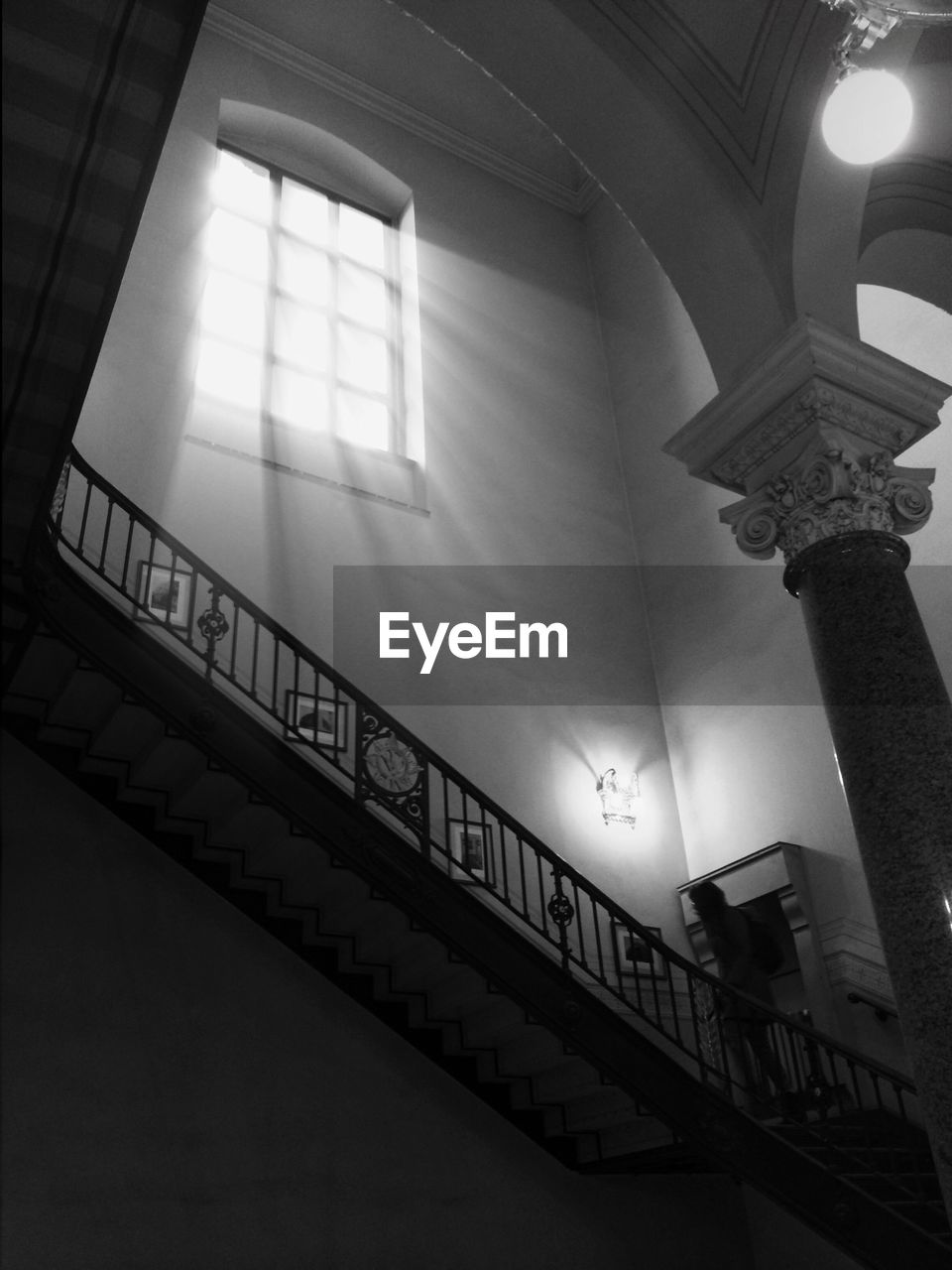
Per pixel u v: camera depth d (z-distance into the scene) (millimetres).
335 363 11664
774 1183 6543
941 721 5035
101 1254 6578
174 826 7828
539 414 12586
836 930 9219
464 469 11562
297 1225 7270
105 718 7238
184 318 10211
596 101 6262
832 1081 8594
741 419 6035
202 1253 6895
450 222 13141
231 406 10297
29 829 7340
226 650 8961
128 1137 6930
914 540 9305
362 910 7504
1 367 4527
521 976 6902
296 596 9656
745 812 10430
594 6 6023
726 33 6281
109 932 7379
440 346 12195
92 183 4664
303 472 10328
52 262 4672
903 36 6098
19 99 4363
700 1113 6777
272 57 12469
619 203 6637
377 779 9336
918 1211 6477
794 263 6145
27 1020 6891
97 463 8898
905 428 6031
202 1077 7328
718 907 9914
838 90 4543
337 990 8078
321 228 12383
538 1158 8422
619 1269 8383
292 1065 7676
